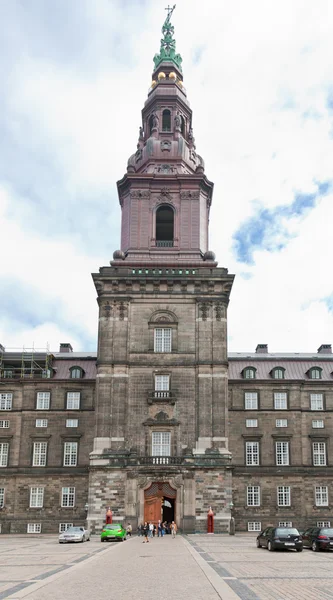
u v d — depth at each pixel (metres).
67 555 36.62
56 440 74.62
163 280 66.38
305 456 74.94
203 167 74.38
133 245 70.56
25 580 24.22
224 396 62.75
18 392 76.81
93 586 22.25
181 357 64.38
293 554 38.50
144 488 59.81
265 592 20.97
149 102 79.56
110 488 59.75
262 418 76.00
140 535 57.03
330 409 76.62
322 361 81.06
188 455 60.72
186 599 19.09
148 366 64.06
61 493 72.69
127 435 61.66
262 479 73.56
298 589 21.83
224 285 66.56
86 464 73.75
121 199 75.56
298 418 75.94
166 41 84.06
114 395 62.69
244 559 34.12
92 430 75.12
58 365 80.25
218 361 63.88
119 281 66.38
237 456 74.62
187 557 34.59
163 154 75.25
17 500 72.50
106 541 50.44
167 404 62.59
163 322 65.50
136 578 24.61
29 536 65.06
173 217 72.56
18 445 74.62
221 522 58.81
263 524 72.00
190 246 70.50
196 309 66.00
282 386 77.25
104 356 64.06
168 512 68.31
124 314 65.56
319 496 73.38
